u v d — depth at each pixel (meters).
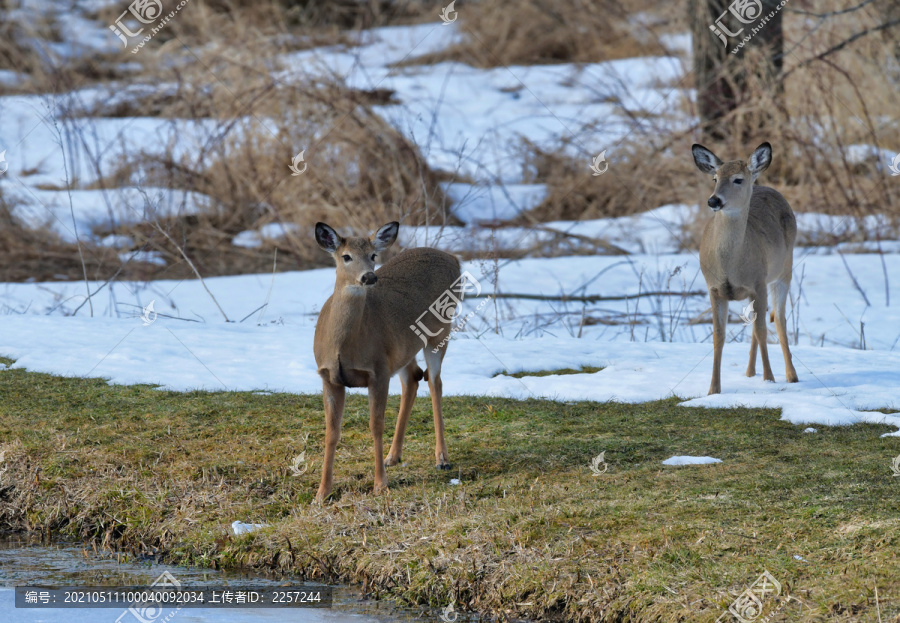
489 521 18.42
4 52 71.88
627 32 75.62
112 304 42.03
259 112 54.78
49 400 26.05
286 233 52.25
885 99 54.78
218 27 68.31
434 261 22.53
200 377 28.06
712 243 26.20
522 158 60.50
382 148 53.59
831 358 30.00
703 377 27.98
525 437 23.25
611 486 19.86
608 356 30.97
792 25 56.34
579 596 16.25
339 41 77.06
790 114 52.66
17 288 45.16
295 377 28.27
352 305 19.64
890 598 14.81
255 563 18.69
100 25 78.06
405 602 17.27
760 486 19.28
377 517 19.14
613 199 56.03
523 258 50.69
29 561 19.19
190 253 51.25
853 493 18.62
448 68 75.56
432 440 23.39
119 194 52.31
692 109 54.78
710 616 15.06
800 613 14.80
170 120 56.78
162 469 21.78
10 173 58.12
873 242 51.06
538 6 79.31
